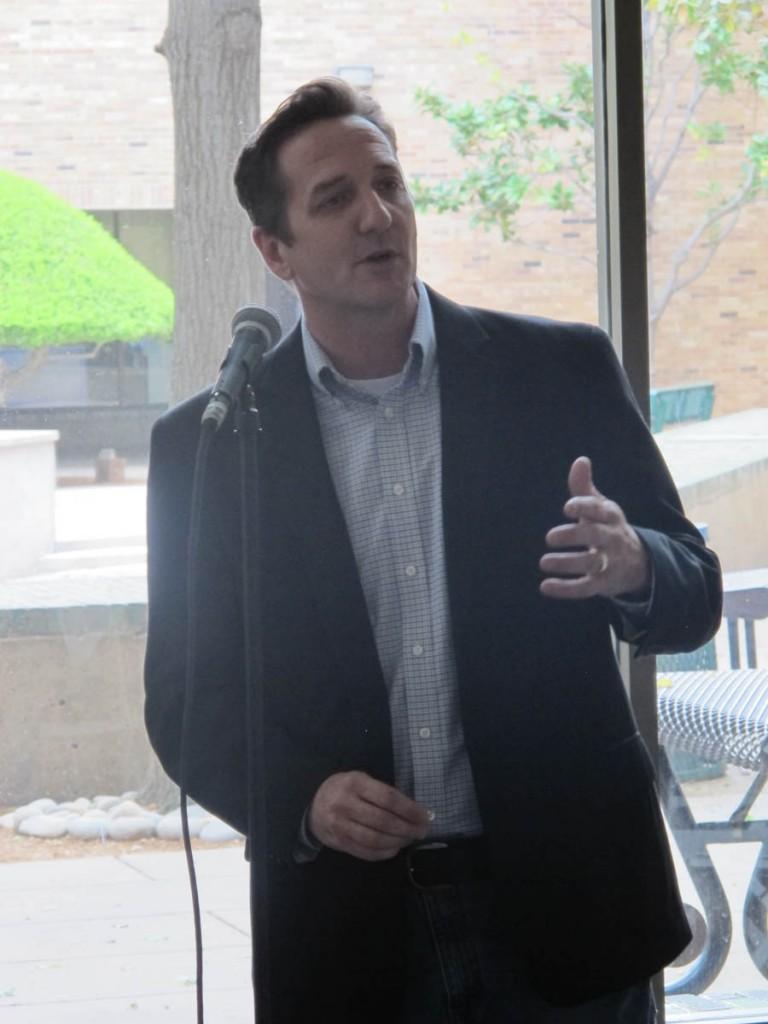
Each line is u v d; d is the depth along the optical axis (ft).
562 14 14.61
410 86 14.62
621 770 9.46
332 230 9.41
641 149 14.23
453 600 9.31
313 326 9.81
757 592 15.12
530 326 9.98
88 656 14.87
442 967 9.32
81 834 14.89
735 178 14.80
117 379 14.67
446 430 9.51
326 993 9.41
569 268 14.75
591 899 9.27
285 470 9.57
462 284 14.74
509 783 9.25
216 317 14.65
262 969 9.31
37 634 14.75
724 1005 15.15
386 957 9.33
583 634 9.50
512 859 9.23
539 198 14.70
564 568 8.45
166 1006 14.94
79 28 14.29
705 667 14.98
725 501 15.12
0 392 14.48
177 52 14.42
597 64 14.58
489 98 14.65
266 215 9.84
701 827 15.02
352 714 9.37
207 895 14.99
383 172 9.56
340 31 14.55
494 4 14.60
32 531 14.67
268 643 9.50
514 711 9.29
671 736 14.89
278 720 9.53
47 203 14.39
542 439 9.57
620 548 8.48
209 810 9.67
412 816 8.87
